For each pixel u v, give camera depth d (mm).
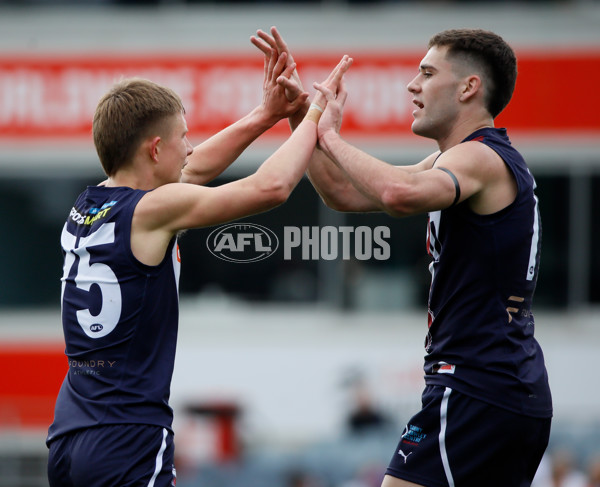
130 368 10188
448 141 11523
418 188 10188
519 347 10867
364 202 13047
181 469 33625
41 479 34312
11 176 36812
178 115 10883
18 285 36938
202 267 35531
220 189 10266
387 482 11164
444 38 11398
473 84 11227
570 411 34156
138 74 35969
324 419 34562
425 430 11008
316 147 12859
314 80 35219
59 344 36250
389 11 35031
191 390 35094
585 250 34938
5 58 36406
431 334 11312
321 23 35156
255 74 35469
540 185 35000
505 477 11000
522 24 34594
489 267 10711
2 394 35969
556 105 34562
